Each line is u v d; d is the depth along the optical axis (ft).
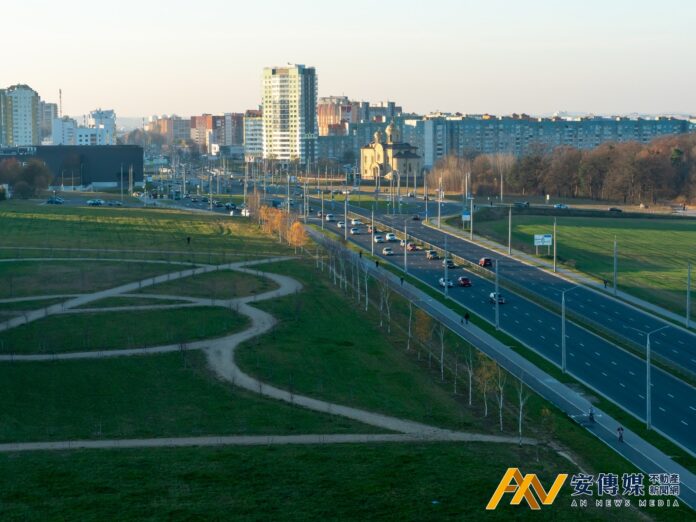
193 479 514.68
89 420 610.65
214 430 595.47
